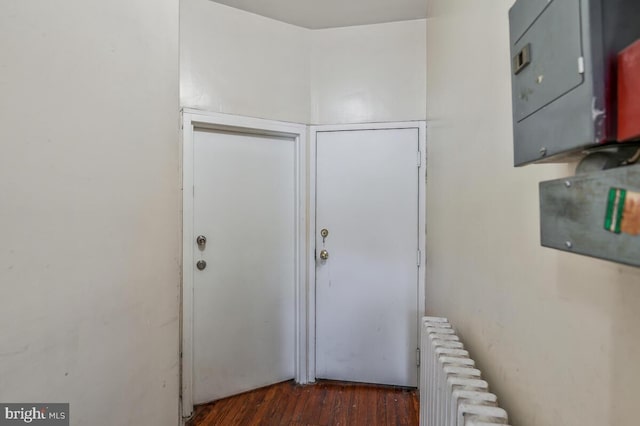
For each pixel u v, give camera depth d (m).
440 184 1.60
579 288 0.52
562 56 0.41
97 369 0.73
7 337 0.54
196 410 1.88
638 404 0.40
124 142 0.82
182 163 1.83
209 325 1.95
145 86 0.90
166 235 1.00
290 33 2.12
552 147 0.44
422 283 2.08
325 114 2.18
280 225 2.18
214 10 1.89
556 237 0.44
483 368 0.94
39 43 0.60
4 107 0.54
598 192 0.35
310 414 1.84
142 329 0.88
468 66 1.10
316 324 2.20
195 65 1.85
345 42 2.15
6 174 0.54
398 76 2.09
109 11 0.76
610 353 0.45
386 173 2.12
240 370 2.05
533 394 0.66
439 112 1.62
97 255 0.73
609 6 0.35
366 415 1.83
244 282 2.06
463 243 1.16
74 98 0.67
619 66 0.34
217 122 1.90
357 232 2.16
